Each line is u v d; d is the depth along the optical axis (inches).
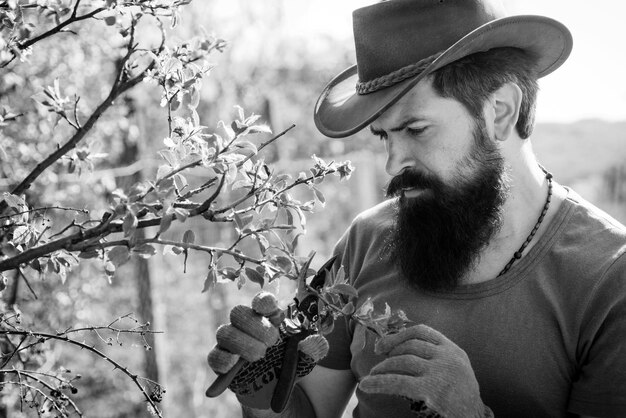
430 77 66.7
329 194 419.8
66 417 67.9
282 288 244.2
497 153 68.7
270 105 399.2
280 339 63.1
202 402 289.6
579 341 67.1
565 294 67.6
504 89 69.0
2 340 76.0
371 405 75.5
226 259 249.0
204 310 298.5
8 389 88.1
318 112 78.2
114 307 213.5
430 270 69.8
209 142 54.1
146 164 184.4
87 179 147.0
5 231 66.1
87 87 165.5
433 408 56.6
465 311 69.9
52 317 154.3
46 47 145.7
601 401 65.2
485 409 61.7
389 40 68.2
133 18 63.7
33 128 122.1
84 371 204.7
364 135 469.1
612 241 68.5
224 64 340.2
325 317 60.5
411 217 69.7
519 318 68.3
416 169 68.5
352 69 82.8
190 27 247.4
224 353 59.0
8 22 63.9
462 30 67.6
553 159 585.6
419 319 71.8
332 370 80.3
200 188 57.1
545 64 74.7
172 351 288.4
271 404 60.9
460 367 58.7
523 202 70.6
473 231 68.2
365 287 77.9
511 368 68.0
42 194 131.9
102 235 55.5
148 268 197.5
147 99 211.6
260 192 57.6
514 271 69.2
